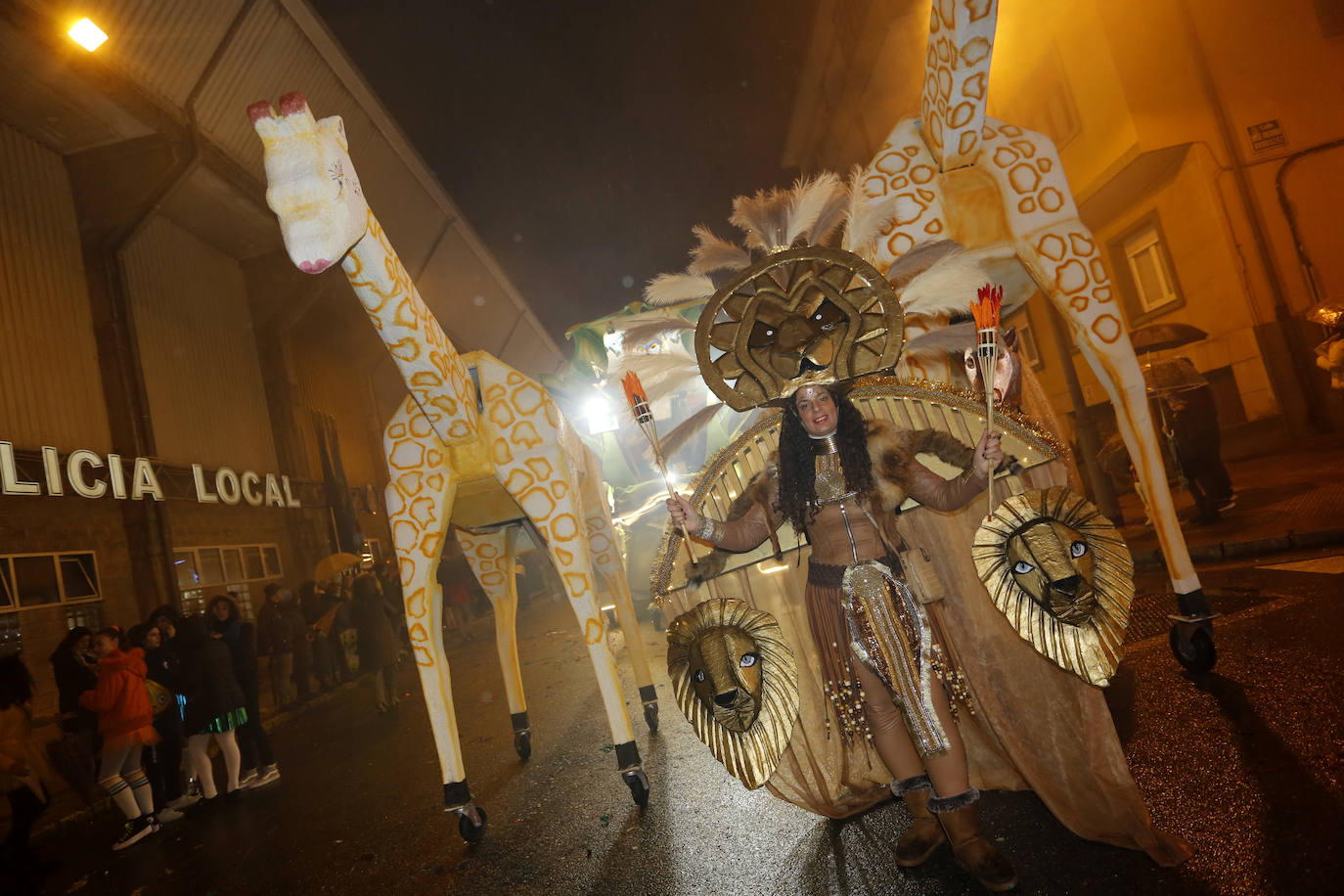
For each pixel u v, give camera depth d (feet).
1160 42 40.96
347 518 59.11
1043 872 8.02
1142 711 11.42
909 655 8.37
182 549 40.47
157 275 43.52
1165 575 20.33
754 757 8.68
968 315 13.34
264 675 42.73
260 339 53.42
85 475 34.91
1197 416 25.29
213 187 43.09
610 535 17.06
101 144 38.06
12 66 32.17
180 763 21.40
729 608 8.83
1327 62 39.86
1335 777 8.43
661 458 9.39
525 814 13.51
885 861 8.97
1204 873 7.39
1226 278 41.45
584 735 18.07
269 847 15.46
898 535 9.07
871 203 11.60
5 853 16.70
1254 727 10.07
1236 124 40.34
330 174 9.68
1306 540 19.11
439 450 12.89
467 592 50.06
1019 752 9.10
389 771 19.58
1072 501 8.07
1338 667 11.22
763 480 9.62
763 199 10.75
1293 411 39.63
